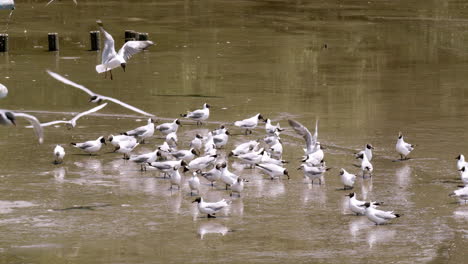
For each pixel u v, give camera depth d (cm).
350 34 5172
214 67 4125
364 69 4094
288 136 2788
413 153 2544
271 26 5494
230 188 2202
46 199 2070
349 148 2600
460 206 2038
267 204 2047
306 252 1700
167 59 4347
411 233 1838
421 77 3878
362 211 1942
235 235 1809
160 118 3023
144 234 1814
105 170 2361
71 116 3058
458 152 2548
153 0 6706
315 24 5559
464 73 3972
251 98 3400
